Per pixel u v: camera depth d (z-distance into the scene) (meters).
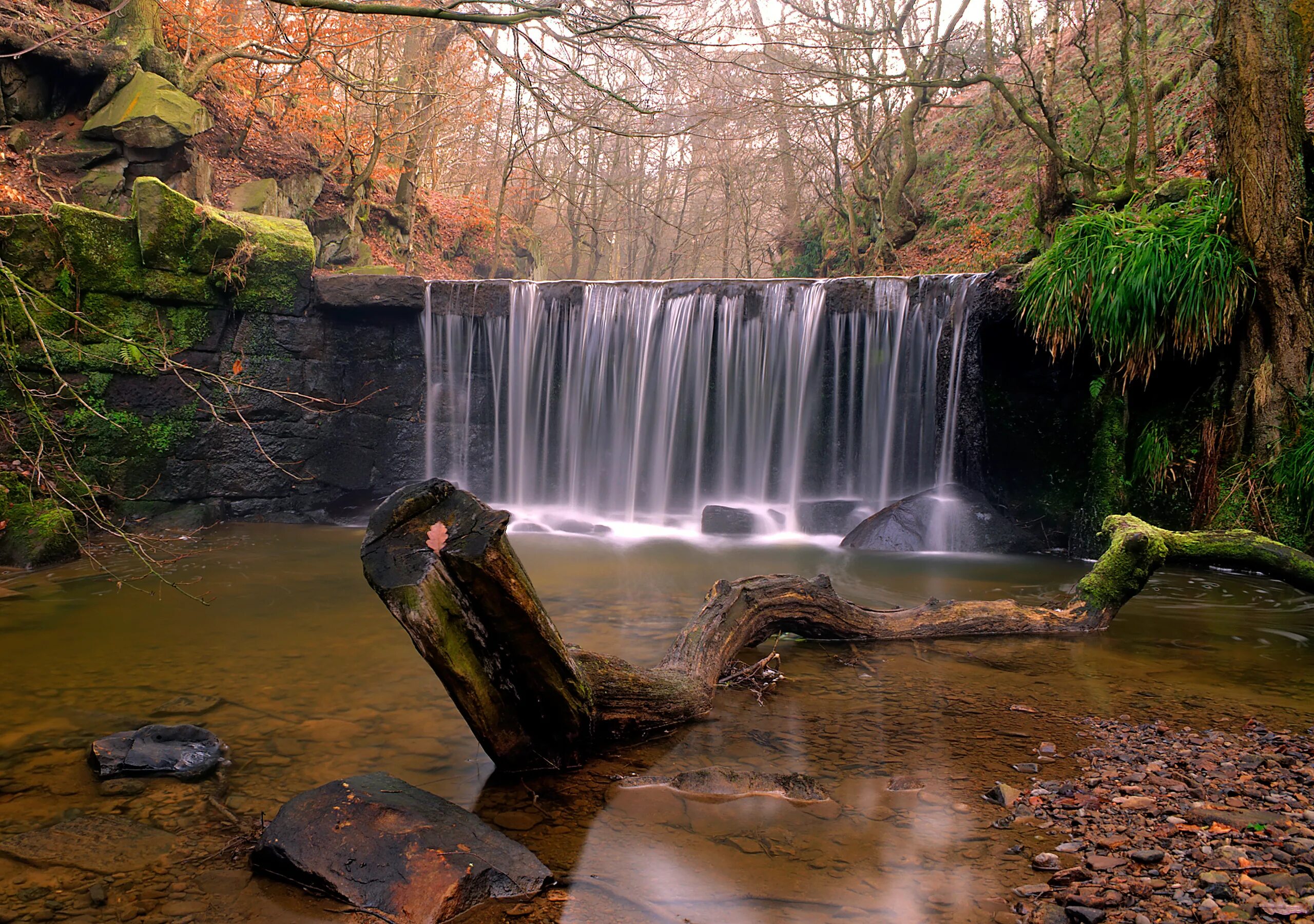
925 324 9.71
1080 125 14.82
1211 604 6.33
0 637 5.22
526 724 3.22
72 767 3.33
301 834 2.55
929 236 16.80
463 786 3.13
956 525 8.92
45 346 6.59
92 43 10.45
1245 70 7.20
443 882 2.33
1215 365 7.99
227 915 2.31
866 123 18.77
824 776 3.22
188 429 9.69
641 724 3.63
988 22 13.82
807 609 4.95
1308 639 5.36
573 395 11.23
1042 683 4.41
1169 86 12.38
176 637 5.25
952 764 3.34
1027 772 3.24
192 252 9.45
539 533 9.96
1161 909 2.24
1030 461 9.40
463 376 11.31
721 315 10.69
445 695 4.21
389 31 10.53
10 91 10.05
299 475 10.45
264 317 10.17
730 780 3.12
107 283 8.96
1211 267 7.37
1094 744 3.55
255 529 9.63
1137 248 7.75
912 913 2.27
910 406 9.85
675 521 10.84
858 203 19.06
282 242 10.23
